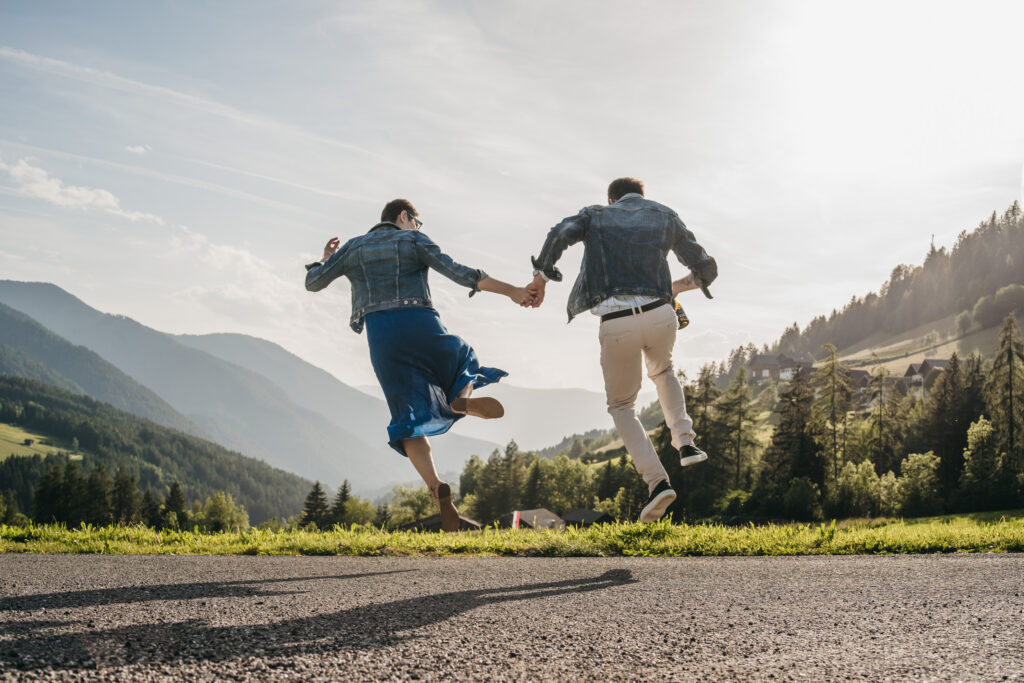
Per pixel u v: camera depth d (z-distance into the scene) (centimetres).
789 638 196
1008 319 5941
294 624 201
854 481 5325
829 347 6462
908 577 305
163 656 164
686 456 434
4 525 562
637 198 442
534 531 571
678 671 165
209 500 11681
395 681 153
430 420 315
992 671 165
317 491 8569
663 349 424
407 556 464
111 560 380
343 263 346
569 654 178
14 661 154
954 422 6272
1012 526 525
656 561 400
